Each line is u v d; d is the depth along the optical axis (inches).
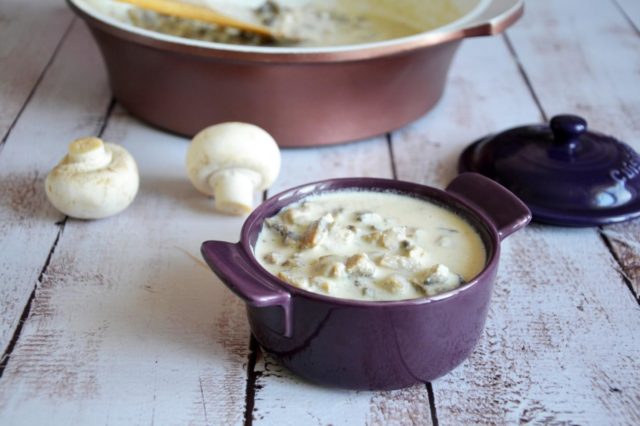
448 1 32.8
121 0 29.0
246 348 22.2
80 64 33.6
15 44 34.7
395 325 20.1
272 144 26.4
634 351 22.4
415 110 29.5
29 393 21.2
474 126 30.4
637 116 31.0
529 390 21.4
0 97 31.3
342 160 28.6
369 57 26.7
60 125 29.9
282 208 22.9
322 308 20.1
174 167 28.0
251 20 32.4
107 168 25.6
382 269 21.2
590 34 36.3
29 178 27.5
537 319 23.1
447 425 20.7
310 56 26.4
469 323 20.8
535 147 27.1
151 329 22.6
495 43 35.7
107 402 21.0
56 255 24.6
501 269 24.5
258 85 27.4
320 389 21.4
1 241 25.0
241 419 20.8
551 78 33.2
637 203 26.0
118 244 25.1
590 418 20.9
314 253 21.7
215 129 26.0
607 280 24.3
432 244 22.1
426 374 20.9
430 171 28.2
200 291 23.7
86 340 22.3
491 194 22.9
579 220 25.5
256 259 20.8
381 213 23.0
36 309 23.1
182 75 27.8
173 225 25.8
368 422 20.7
